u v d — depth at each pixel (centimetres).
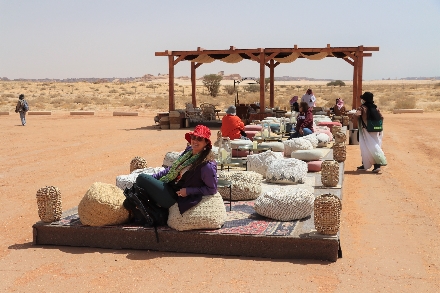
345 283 561
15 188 1109
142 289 548
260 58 2447
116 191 725
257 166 1046
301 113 1523
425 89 9219
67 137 2173
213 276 582
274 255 645
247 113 2602
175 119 2566
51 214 724
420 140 2016
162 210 693
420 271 600
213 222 669
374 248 686
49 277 587
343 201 970
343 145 1262
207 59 2828
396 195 1017
